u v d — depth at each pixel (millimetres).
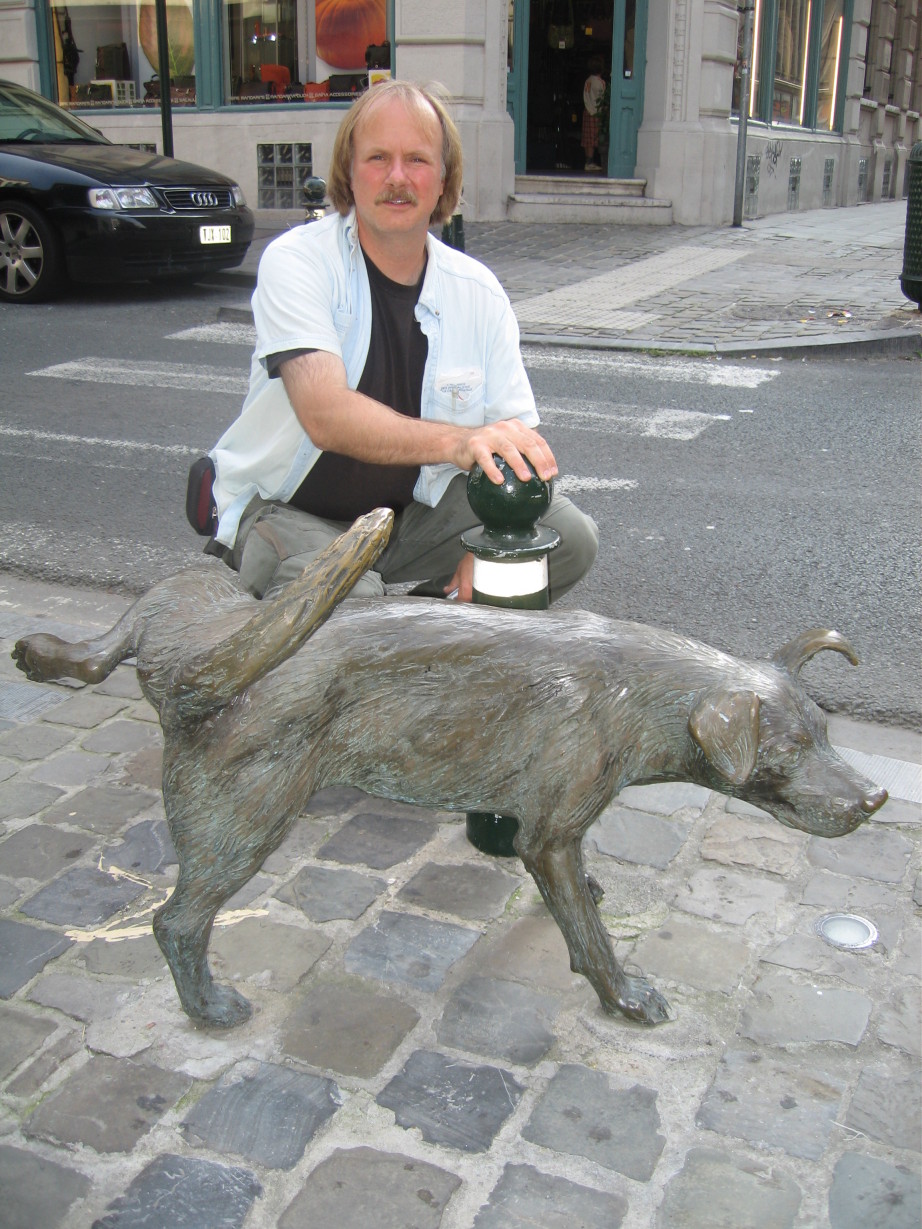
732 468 6105
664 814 3012
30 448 6305
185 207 10695
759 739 1968
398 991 2350
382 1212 1850
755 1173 1930
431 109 2615
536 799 2064
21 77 16688
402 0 13898
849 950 2482
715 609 4332
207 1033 2219
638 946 2492
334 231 2746
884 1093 2100
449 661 2031
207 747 1972
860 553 4906
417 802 2154
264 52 15391
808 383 8039
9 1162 1934
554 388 7793
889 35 22688
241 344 9008
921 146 9695
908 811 3027
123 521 5227
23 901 2623
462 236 9570
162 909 2121
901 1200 1883
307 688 1978
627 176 15680
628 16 15016
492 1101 2072
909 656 3939
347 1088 2098
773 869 2777
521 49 15430
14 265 10594
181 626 2057
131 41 16031
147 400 7320
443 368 2848
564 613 2180
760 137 16516
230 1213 1846
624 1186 1904
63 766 3225
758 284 11375
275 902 2631
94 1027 2230
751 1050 2197
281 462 2848
